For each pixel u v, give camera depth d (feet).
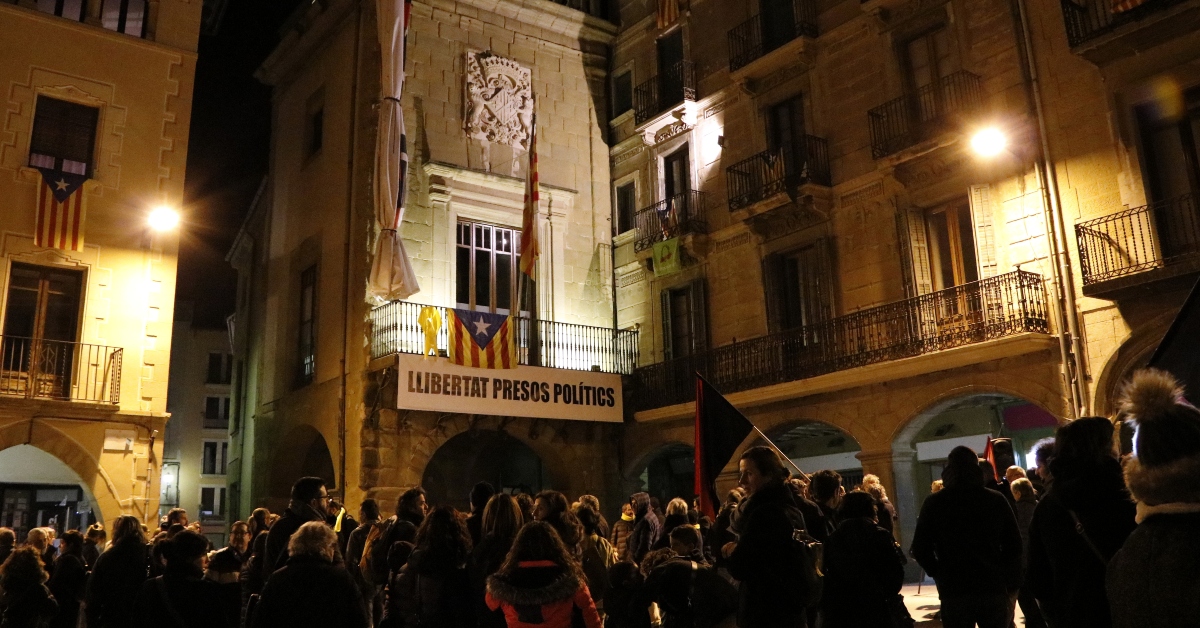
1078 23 50.83
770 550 18.15
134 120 63.41
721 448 29.86
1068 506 13.85
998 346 51.19
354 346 66.44
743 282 68.85
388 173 64.44
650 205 76.95
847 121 63.52
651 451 72.08
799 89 66.95
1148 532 9.56
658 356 74.13
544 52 78.89
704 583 20.80
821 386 60.34
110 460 58.65
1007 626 19.89
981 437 63.10
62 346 59.00
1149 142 48.75
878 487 34.53
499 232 73.82
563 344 73.61
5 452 60.59
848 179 62.80
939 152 56.65
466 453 80.23
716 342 70.38
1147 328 46.75
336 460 65.87
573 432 72.33
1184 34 47.09
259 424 80.12
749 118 69.92
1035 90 52.95
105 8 64.03
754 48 69.36
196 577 20.16
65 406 56.95
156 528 59.26
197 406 139.64
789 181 63.72
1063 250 50.57
